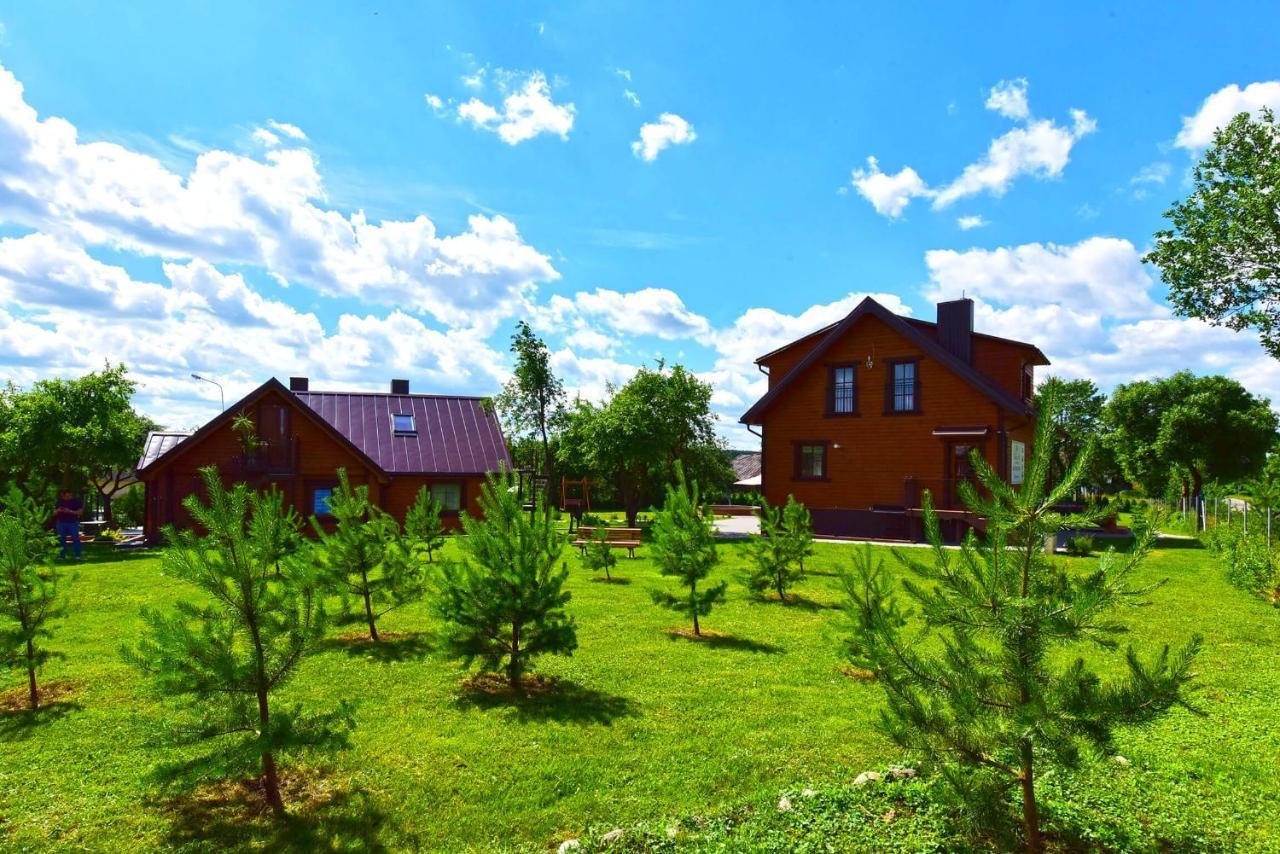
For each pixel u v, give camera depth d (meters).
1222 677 7.71
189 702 4.69
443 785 5.14
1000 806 3.87
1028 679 3.63
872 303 24.12
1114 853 4.04
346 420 30.80
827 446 25.31
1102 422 44.00
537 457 32.44
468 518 7.63
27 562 6.86
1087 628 3.74
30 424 23.05
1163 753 5.59
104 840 4.41
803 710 6.67
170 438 30.52
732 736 6.03
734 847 4.23
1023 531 3.84
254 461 25.30
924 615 3.96
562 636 7.34
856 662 7.16
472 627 7.12
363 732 6.12
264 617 4.79
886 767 5.31
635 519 32.50
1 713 6.61
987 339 24.84
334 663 8.29
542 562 7.37
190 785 4.34
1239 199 21.25
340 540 9.27
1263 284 21.73
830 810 4.66
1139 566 3.64
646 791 5.06
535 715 6.54
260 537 4.91
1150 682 3.40
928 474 23.34
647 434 29.78
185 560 4.63
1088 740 3.61
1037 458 3.84
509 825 4.61
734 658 8.54
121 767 5.46
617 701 6.94
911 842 4.24
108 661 8.34
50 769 5.41
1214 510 23.73
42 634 6.84
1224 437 35.28
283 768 5.40
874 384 24.53
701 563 9.61
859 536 23.94
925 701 4.11
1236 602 12.02
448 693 7.18
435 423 31.78
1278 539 15.91
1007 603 3.64
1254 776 5.16
